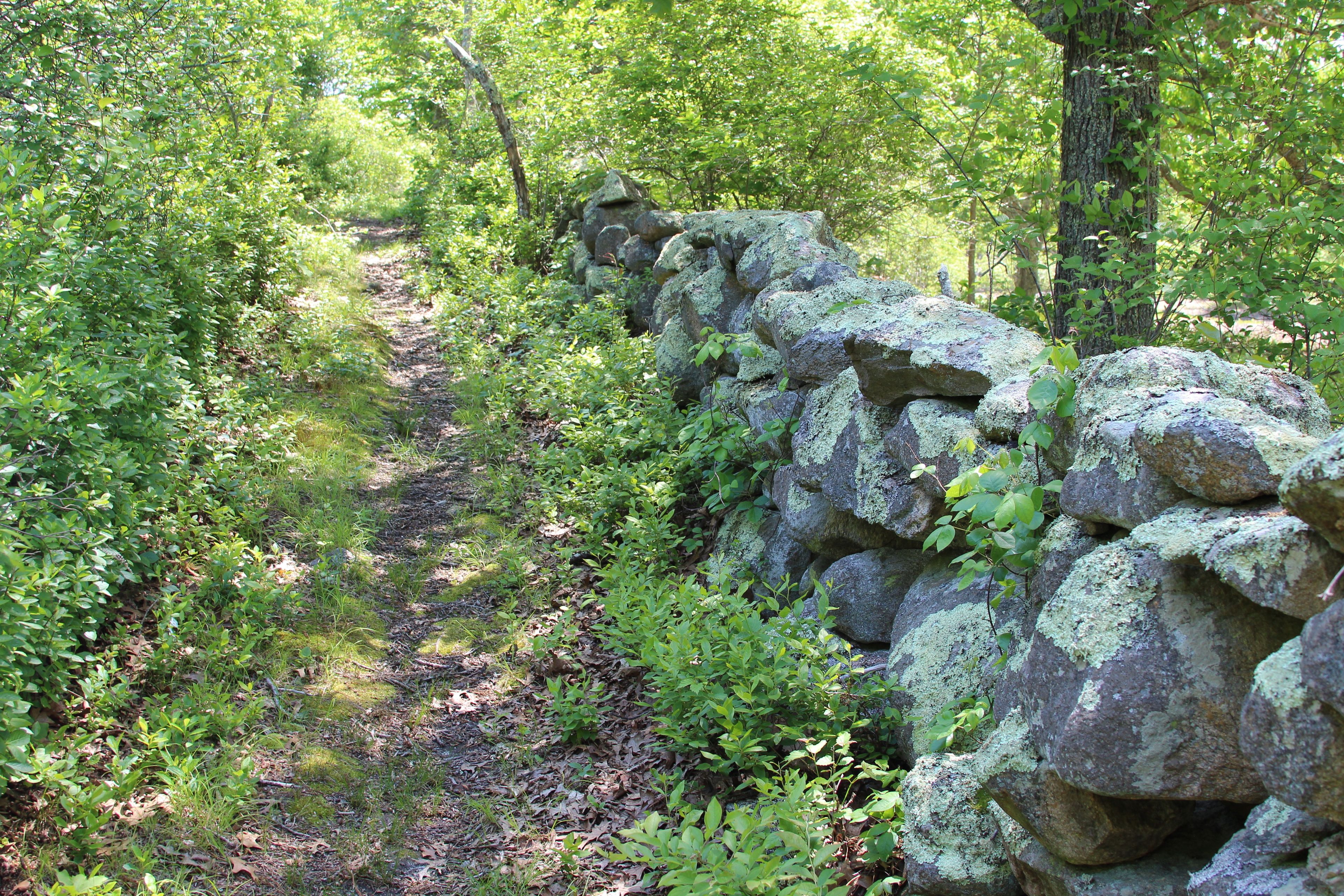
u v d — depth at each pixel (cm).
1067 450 279
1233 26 554
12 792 328
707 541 570
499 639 504
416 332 1155
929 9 716
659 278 866
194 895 307
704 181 1189
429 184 1912
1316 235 451
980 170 569
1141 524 224
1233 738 199
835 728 346
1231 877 180
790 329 488
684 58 1141
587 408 739
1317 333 435
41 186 561
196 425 591
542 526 641
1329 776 159
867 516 387
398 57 1841
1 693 290
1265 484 198
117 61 666
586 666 472
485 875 332
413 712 438
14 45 589
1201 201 523
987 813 267
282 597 486
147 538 480
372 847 344
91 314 548
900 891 294
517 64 1537
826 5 1197
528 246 1374
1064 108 582
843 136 1091
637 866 335
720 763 344
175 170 765
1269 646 197
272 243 971
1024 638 275
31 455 397
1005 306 586
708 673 372
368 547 596
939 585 366
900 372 375
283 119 1362
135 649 423
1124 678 208
